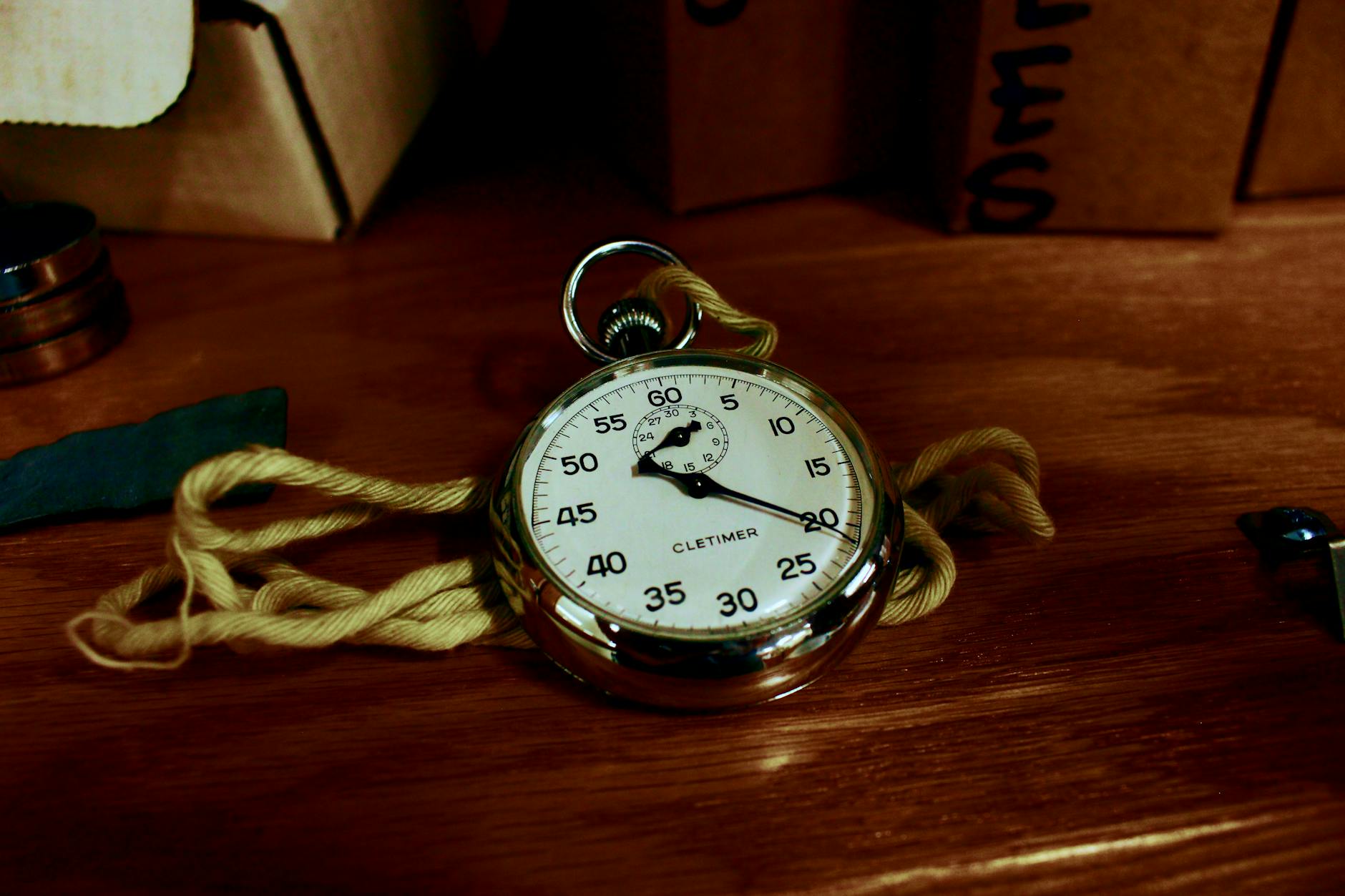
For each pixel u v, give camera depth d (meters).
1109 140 0.22
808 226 0.24
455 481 0.17
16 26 0.19
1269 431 0.19
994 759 0.15
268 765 0.15
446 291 0.22
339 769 0.15
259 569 0.16
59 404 0.20
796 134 0.24
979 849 0.14
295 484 0.15
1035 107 0.22
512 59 0.28
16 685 0.16
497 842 0.14
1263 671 0.15
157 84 0.19
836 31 0.23
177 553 0.14
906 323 0.21
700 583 0.15
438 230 0.24
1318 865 0.14
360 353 0.21
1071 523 0.17
